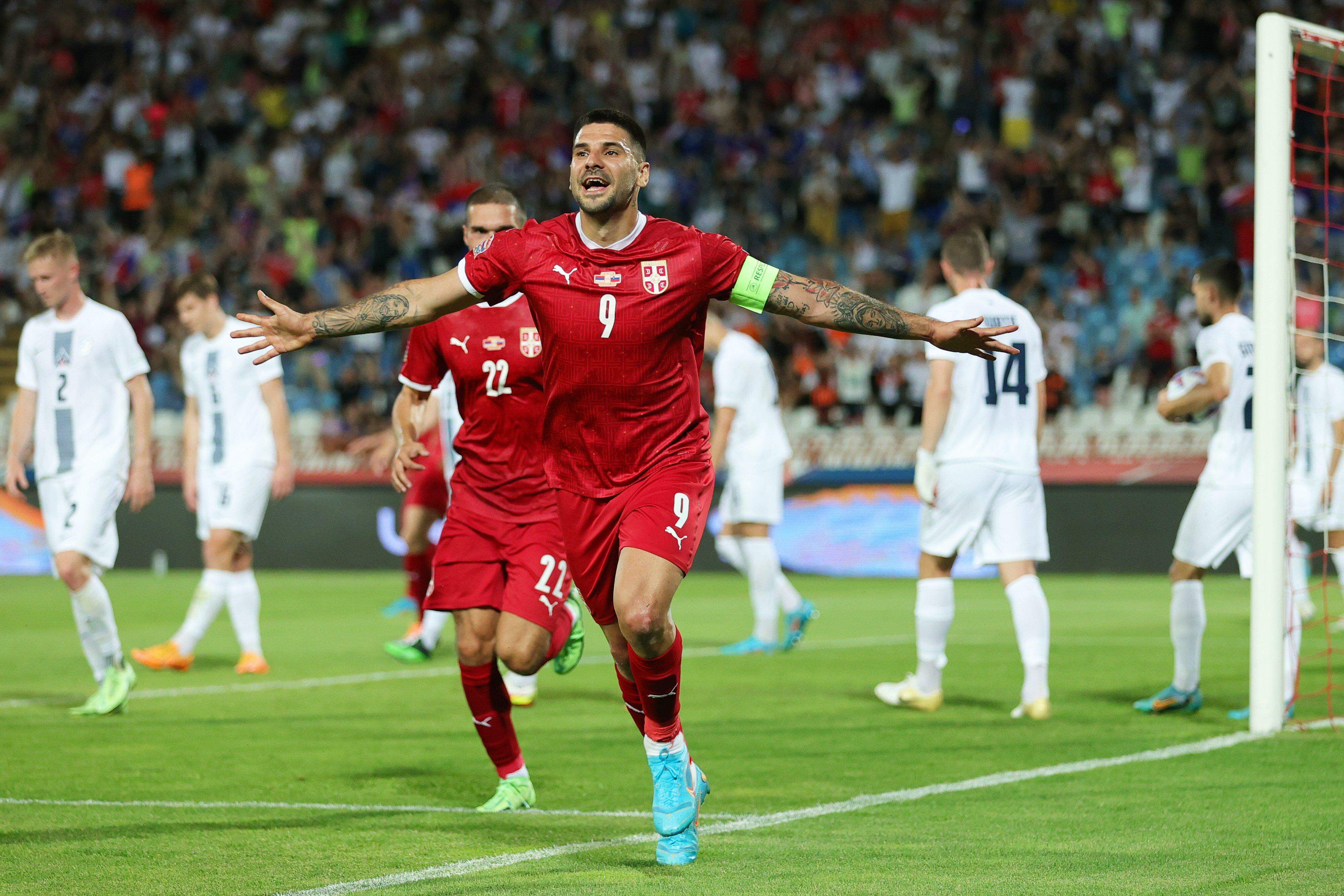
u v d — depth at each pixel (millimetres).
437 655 28625
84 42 80812
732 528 29797
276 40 80438
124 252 70188
